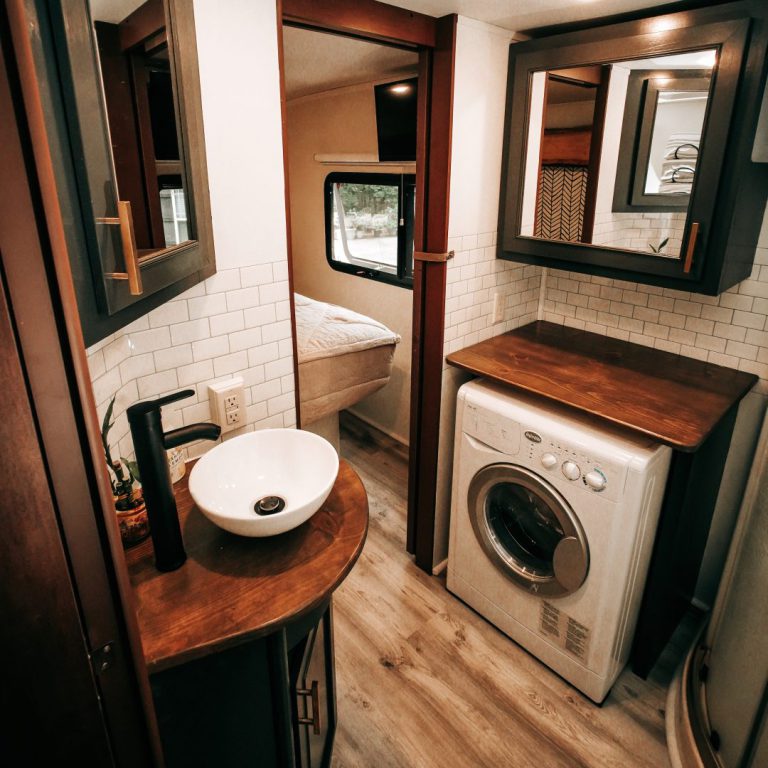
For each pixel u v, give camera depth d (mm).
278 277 1669
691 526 2023
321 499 1262
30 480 438
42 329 420
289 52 2436
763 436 1858
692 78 1581
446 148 1950
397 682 2072
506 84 2064
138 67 942
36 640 477
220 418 1640
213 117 1401
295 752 1395
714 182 1604
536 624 2096
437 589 2508
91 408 464
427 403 2346
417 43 1821
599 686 1954
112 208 826
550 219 2068
